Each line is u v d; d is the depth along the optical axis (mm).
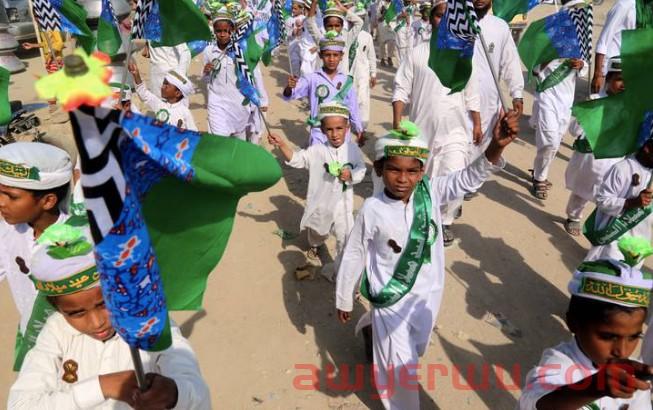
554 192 7102
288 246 5809
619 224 3768
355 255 3260
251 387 3902
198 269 1651
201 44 8695
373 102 11500
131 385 1727
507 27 5508
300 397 3812
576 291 2156
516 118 2723
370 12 16594
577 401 1877
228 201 1572
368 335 4039
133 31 3162
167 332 1429
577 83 12219
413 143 2898
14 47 12672
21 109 8703
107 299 1312
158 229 1516
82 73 1020
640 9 3203
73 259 1733
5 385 3945
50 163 2609
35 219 2701
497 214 6488
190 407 1872
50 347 1970
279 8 7539
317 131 6500
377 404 3750
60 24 5004
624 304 2006
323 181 4949
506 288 5070
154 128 1268
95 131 1119
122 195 1200
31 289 2871
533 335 4453
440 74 3283
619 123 2436
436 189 3273
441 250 3291
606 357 2098
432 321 3314
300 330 4504
